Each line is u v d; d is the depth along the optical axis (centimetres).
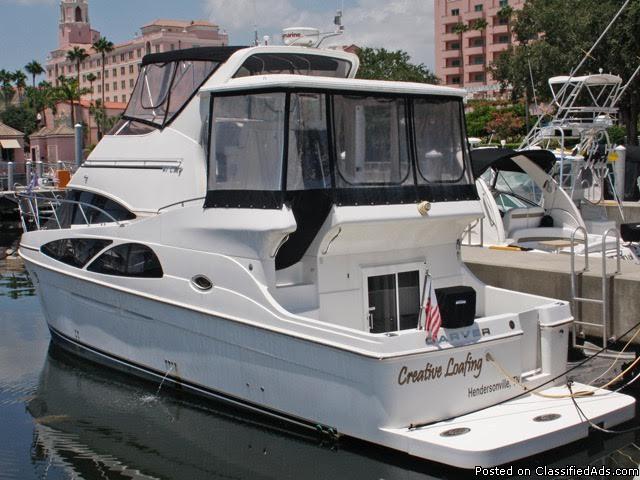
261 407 764
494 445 623
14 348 1096
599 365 882
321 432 712
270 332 732
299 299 756
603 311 889
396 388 655
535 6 3150
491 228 1282
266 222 726
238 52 880
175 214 827
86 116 8331
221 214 775
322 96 733
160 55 943
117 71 11675
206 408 827
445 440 635
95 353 967
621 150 1909
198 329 810
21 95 9844
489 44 7881
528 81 3203
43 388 920
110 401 873
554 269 978
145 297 860
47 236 1020
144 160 927
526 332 754
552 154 1322
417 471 653
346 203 733
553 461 671
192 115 886
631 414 720
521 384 740
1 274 1750
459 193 805
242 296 756
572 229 1325
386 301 809
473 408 704
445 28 8300
